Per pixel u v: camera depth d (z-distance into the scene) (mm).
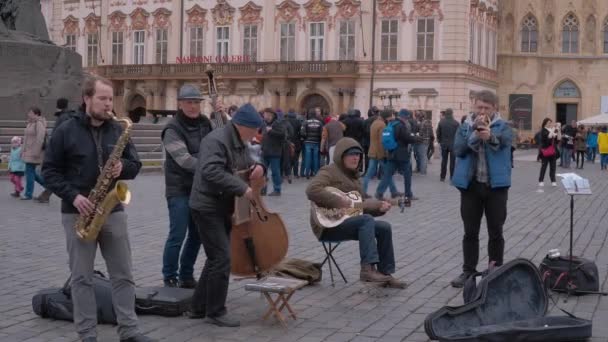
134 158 7734
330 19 55375
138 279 10898
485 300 8117
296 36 56531
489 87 59969
